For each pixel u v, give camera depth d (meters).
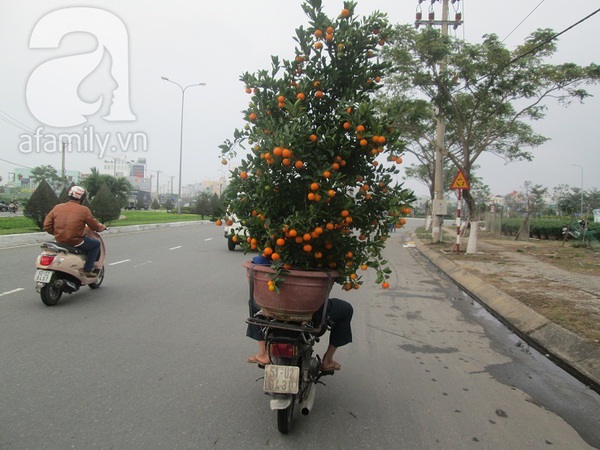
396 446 3.30
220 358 4.94
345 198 3.32
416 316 7.55
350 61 3.69
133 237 19.61
